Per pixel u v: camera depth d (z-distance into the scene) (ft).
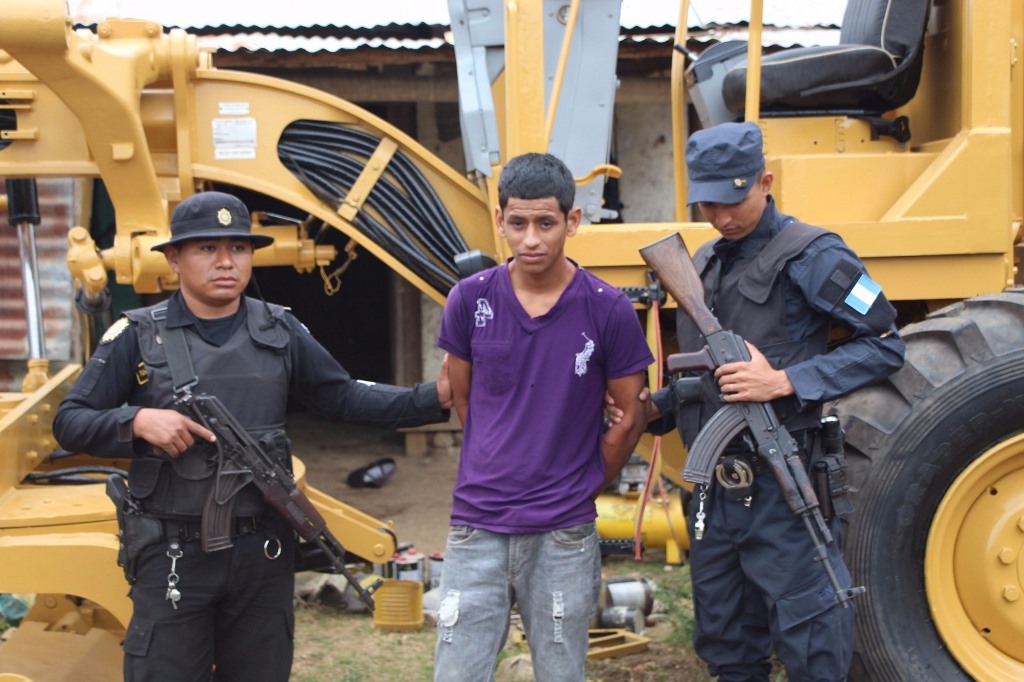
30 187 12.45
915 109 12.86
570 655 8.33
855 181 11.45
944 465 9.95
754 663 9.21
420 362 23.52
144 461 8.24
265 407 8.50
